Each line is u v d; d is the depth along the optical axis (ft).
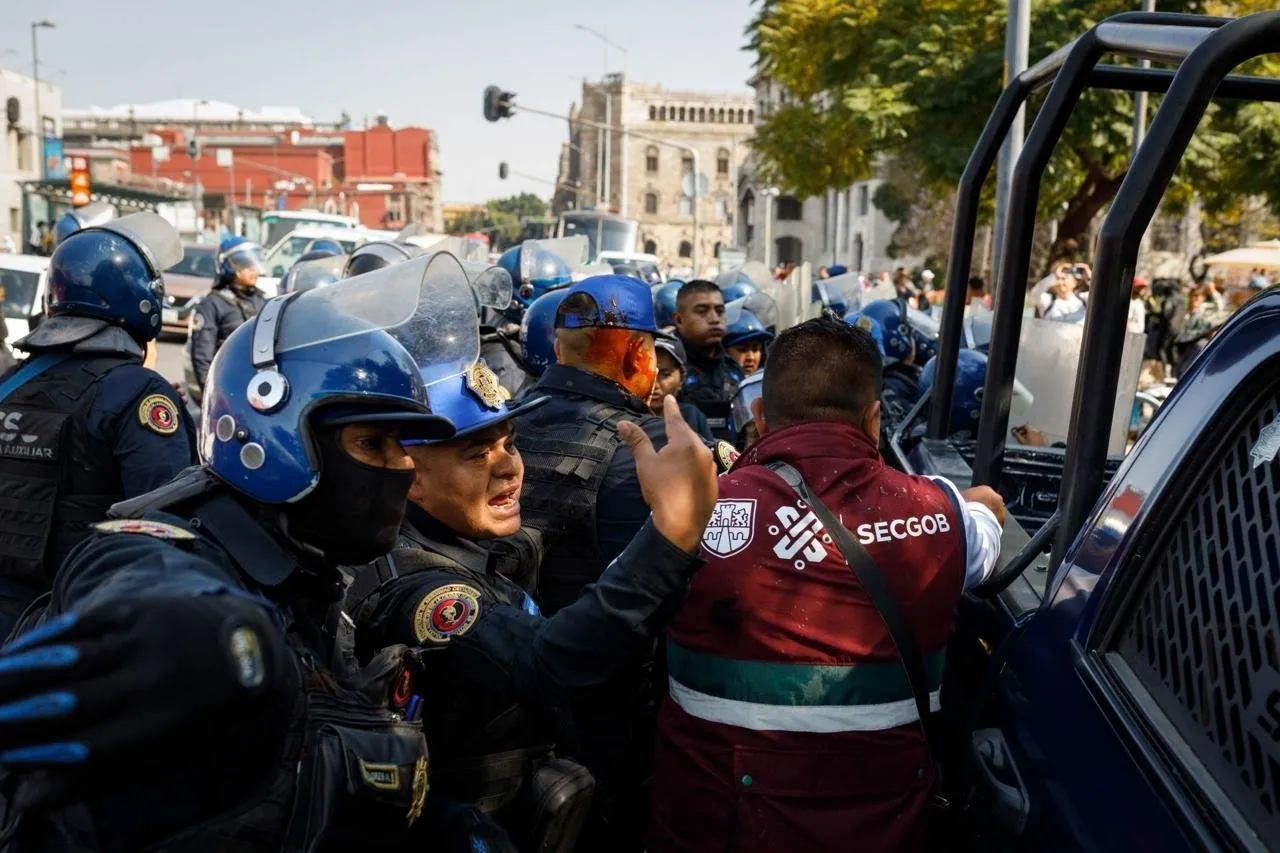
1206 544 4.50
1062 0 52.54
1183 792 3.99
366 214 321.52
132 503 4.78
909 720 6.29
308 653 4.65
